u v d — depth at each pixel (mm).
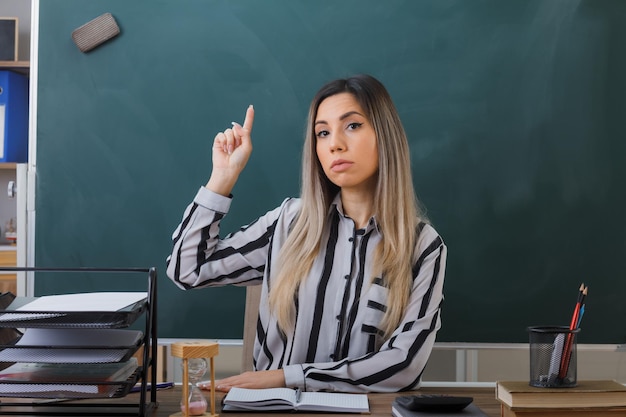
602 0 2648
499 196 2648
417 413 1248
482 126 2652
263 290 1928
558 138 2646
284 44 2674
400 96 2660
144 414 1253
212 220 1902
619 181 2645
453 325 2648
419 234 1851
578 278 2643
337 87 1834
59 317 1201
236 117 2680
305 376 1573
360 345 1795
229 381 1556
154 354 1382
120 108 2693
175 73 2686
